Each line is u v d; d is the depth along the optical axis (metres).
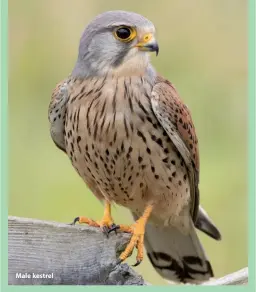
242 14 17.28
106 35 12.47
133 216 13.66
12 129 16.58
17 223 11.83
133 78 12.49
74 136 12.67
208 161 16.72
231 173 16.61
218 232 13.53
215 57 17.23
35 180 16.30
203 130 16.97
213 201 16.27
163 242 13.72
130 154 12.51
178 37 17.23
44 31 16.81
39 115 16.64
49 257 11.81
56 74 16.73
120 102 12.39
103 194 13.15
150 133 12.49
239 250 15.73
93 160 12.69
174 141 12.59
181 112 12.74
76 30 16.81
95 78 12.52
